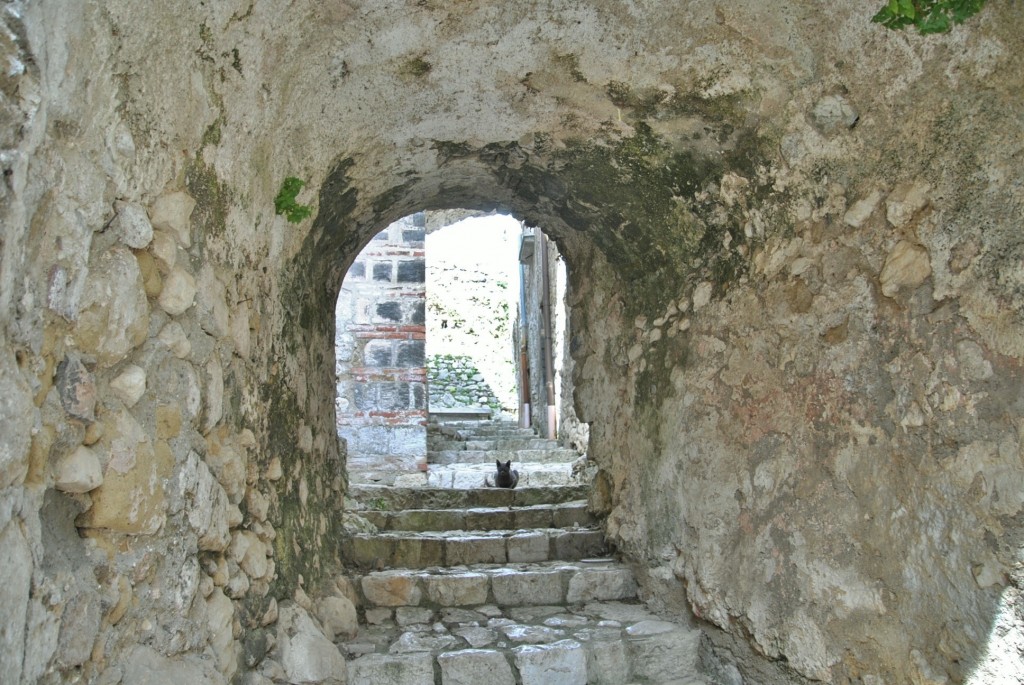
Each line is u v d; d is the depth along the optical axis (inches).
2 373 49.3
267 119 89.5
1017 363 77.3
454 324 542.6
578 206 138.5
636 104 106.1
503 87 107.0
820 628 98.6
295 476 111.7
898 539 89.6
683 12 91.6
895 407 91.1
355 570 143.7
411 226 268.2
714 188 113.6
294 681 93.7
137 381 68.2
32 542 53.4
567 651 114.0
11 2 49.3
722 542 115.2
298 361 115.3
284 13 81.0
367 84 100.8
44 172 54.9
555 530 160.7
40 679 54.2
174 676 70.4
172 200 75.1
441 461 280.5
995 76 79.1
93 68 60.1
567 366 311.4
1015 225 78.1
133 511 66.6
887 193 93.4
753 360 112.3
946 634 83.4
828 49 89.3
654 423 134.9
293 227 107.2
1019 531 76.2
